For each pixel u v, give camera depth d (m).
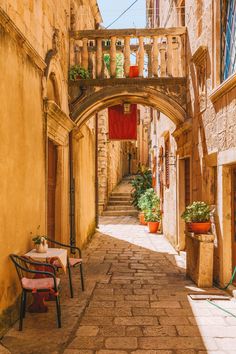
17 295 4.74
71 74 8.73
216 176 6.58
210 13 6.73
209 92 6.88
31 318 4.80
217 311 5.14
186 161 9.70
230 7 6.14
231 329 4.49
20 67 4.88
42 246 5.07
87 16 12.08
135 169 33.22
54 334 4.29
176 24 9.93
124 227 15.34
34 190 5.50
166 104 8.88
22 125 4.95
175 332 4.39
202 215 6.56
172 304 5.44
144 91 8.84
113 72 8.88
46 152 6.12
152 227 13.73
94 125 14.14
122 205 20.58
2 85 4.24
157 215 13.92
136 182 18.94
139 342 4.10
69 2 8.87
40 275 5.18
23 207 4.99
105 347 3.97
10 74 4.50
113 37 8.91
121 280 6.90
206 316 4.94
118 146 25.92
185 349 3.93
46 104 6.03
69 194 8.49
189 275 7.06
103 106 9.87
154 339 4.18
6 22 4.25
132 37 8.92
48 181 7.10
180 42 8.89
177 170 9.92
